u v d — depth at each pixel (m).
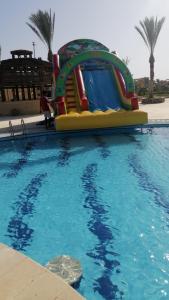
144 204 5.87
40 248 4.61
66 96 13.84
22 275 3.10
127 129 12.14
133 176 7.40
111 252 4.39
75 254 4.40
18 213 5.82
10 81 19.89
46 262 4.25
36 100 19.80
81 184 7.11
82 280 3.81
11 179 7.65
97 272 3.96
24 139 11.74
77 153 9.63
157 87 43.25
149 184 6.85
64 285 2.94
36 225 5.32
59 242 4.75
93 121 11.42
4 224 5.41
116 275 3.89
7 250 3.53
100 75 15.48
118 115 11.52
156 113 15.88
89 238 4.80
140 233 4.85
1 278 3.07
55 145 10.80
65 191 6.75
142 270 3.96
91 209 5.81
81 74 14.80
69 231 5.05
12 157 9.56
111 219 5.37
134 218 5.34
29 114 19.69
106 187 6.83
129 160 8.63
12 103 19.61
